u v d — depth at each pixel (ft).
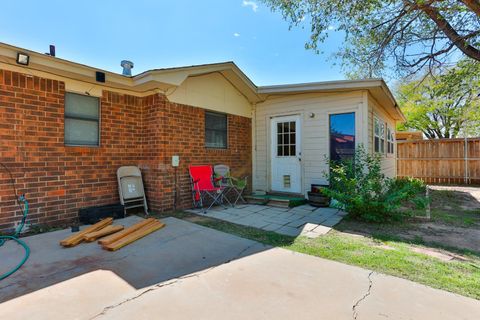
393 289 7.24
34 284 7.40
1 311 6.10
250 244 10.87
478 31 16.48
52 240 11.12
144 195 16.61
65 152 13.80
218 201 20.07
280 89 20.89
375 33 19.02
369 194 14.73
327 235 12.15
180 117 17.61
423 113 46.11
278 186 23.07
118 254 9.69
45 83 13.08
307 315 6.06
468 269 8.48
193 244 10.84
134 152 16.98
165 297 6.80
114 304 6.46
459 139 34.30
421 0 14.64
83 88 14.52
